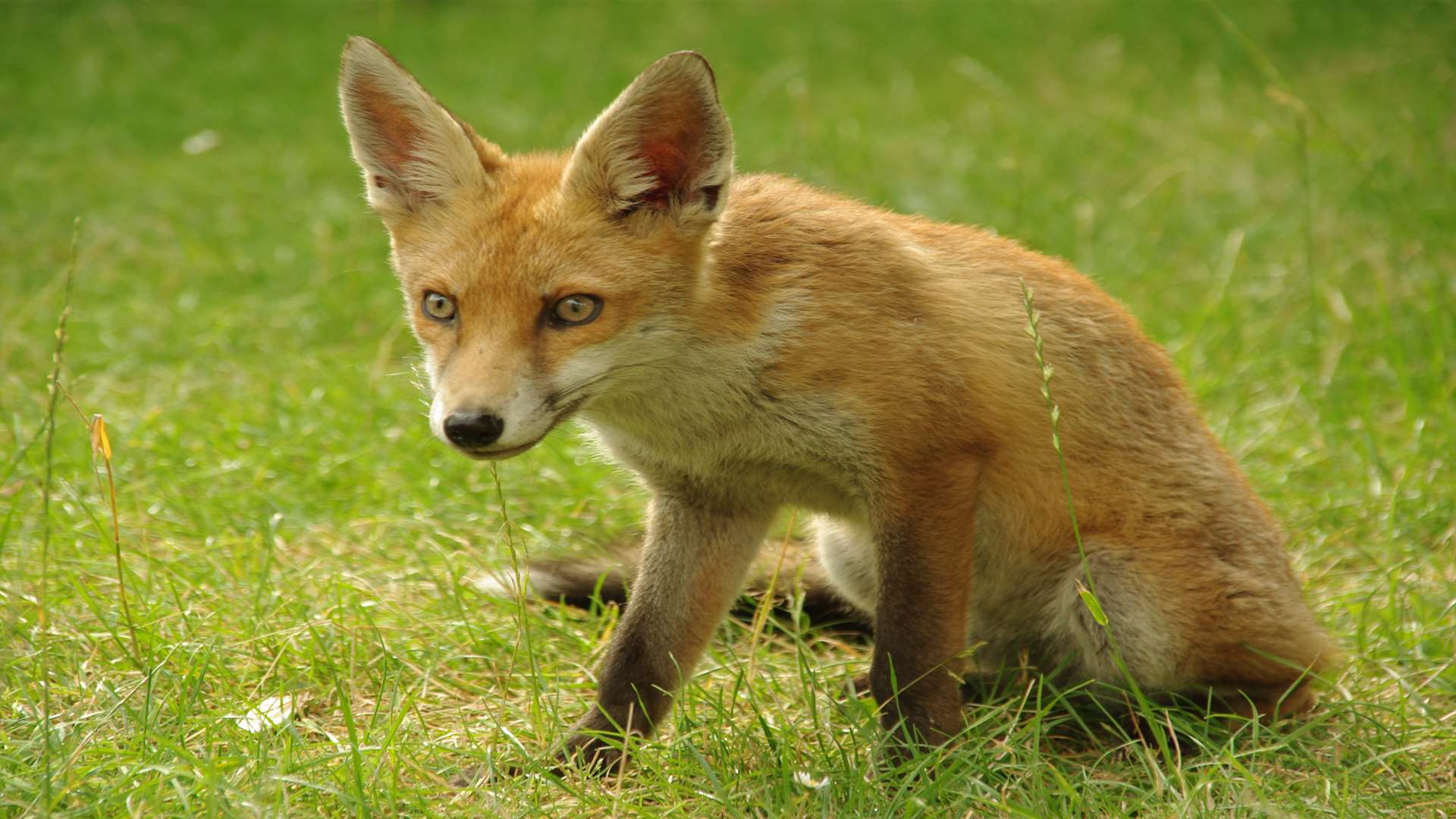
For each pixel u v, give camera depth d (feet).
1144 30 91.66
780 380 24.45
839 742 24.80
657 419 25.32
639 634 26.25
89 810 20.33
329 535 35.01
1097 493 26.76
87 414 40.81
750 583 32.04
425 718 26.61
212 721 24.06
